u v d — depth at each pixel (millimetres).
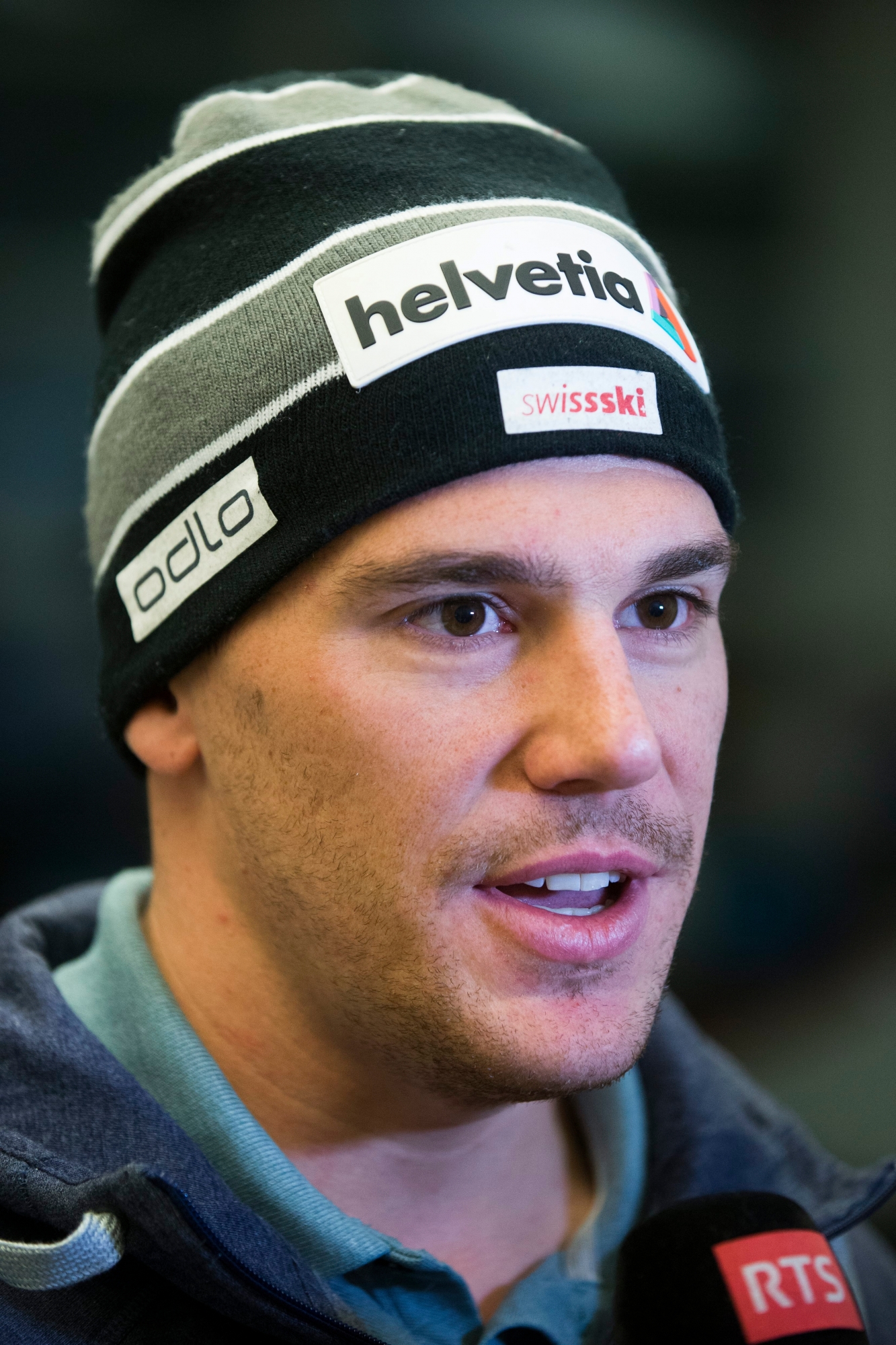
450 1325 2203
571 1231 2512
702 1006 8070
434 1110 2211
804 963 8461
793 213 9547
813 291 9773
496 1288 2361
